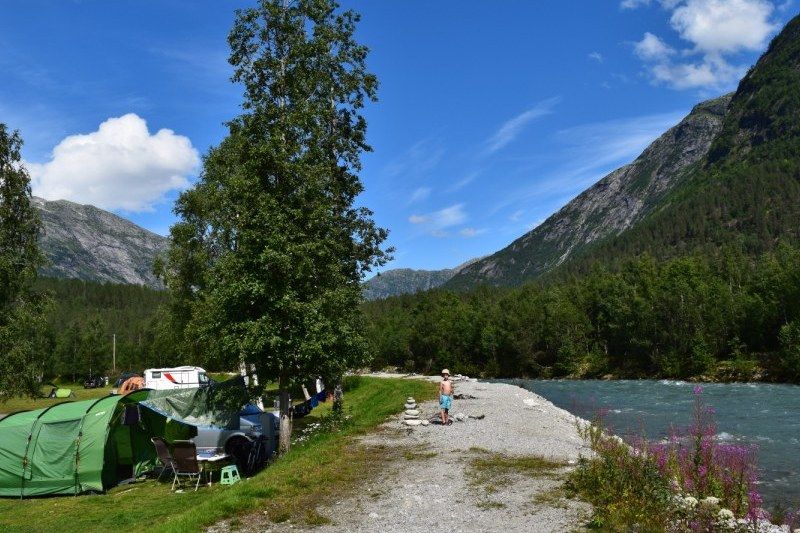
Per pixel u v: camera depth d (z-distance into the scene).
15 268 32.34
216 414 19.30
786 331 67.38
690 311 83.12
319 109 21.36
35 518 15.12
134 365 129.38
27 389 31.89
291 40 22.22
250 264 18.02
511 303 133.38
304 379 18.59
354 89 28.39
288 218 18.58
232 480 17.47
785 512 12.50
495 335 117.38
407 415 25.88
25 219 33.78
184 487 17.66
